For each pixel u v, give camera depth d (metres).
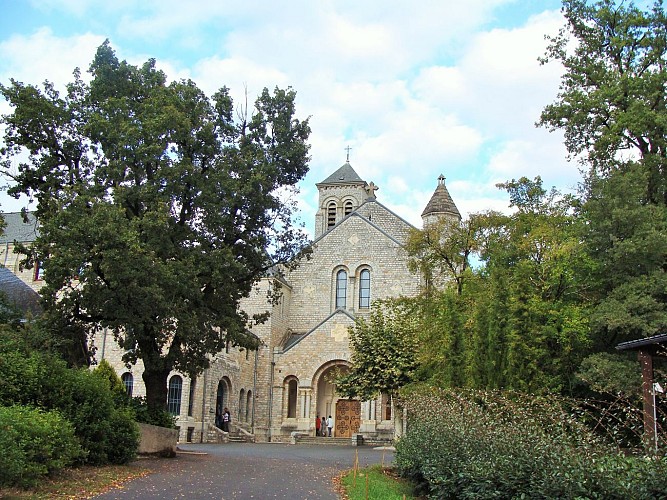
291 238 31.36
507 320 21.03
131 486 16.77
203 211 27.92
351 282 53.38
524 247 30.53
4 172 27.17
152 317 25.39
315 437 46.41
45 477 16.08
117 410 21.53
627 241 28.61
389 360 31.23
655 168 32.34
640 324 26.70
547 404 13.48
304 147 30.45
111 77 28.59
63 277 24.25
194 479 18.83
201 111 28.14
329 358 48.31
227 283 28.08
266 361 51.41
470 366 20.69
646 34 33.97
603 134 32.75
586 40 35.16
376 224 57.59
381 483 19.33
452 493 14.28
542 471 11.01
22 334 21.34
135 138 26.22
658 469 9.43
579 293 30.14
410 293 51.72
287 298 54.56
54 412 17.94
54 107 26.77
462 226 36.16
